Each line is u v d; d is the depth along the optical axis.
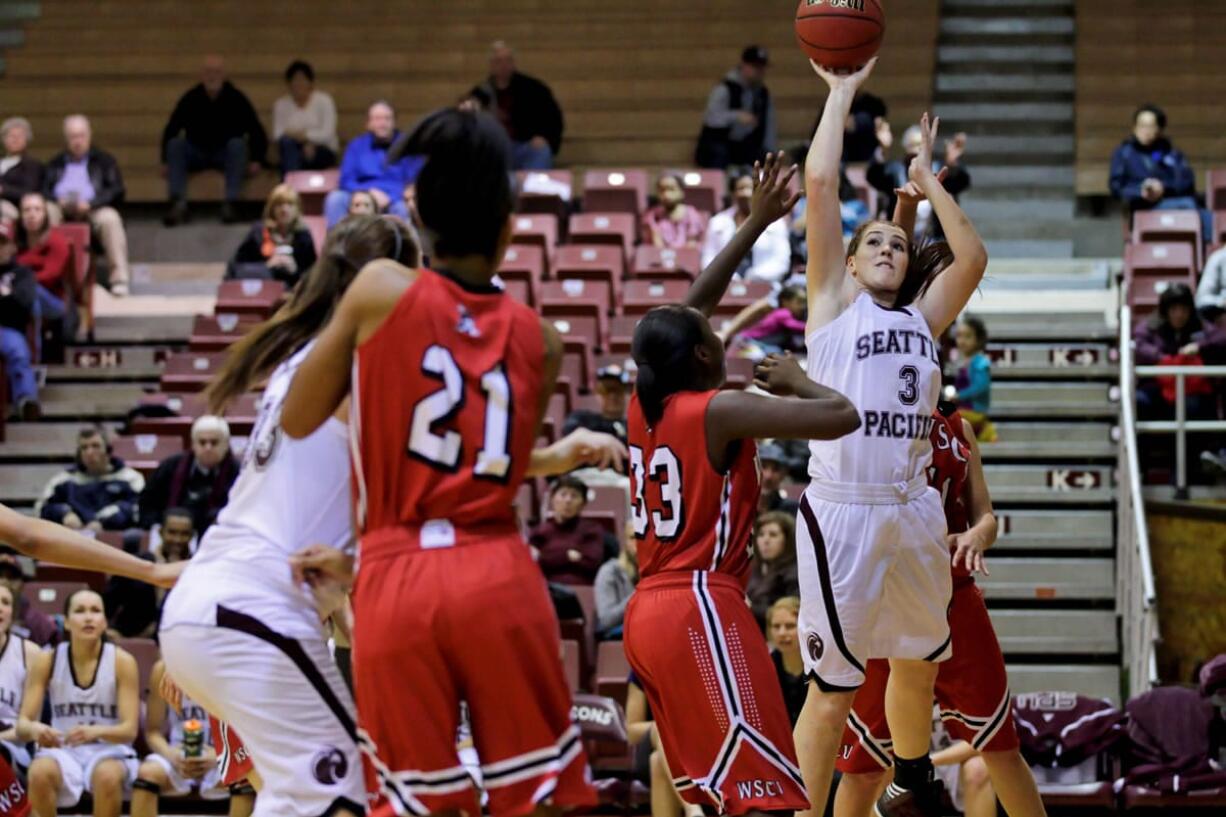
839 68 6.89
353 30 23.59
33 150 22.77
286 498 5.03
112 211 19.95
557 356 4.99
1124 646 13.59
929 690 6.94
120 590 13.06
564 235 19.45
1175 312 15.16
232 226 21.61
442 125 4.83
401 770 4.76
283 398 5.07
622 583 12.47
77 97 23.16
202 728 11.39
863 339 6.56
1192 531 13.64
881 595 6.55
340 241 5.27
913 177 6.99
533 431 4.89
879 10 6.88
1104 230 21.22
